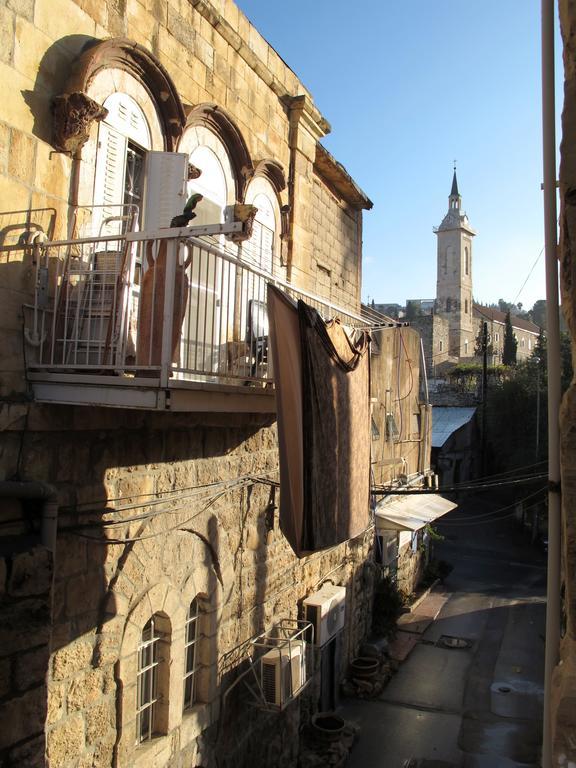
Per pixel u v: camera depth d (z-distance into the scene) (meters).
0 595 4.06
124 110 5.77
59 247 4.96
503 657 13.71
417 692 11.99
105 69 5.50
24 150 4.70
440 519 27.72
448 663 13.40
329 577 11.04
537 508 24.83
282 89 9.16
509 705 11.45
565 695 2.28
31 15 4.78
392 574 16.00
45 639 4.35
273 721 8.30
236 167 7.80
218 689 6.99
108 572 5.30
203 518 6.71
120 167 5.70
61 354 4.95
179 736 6.21
